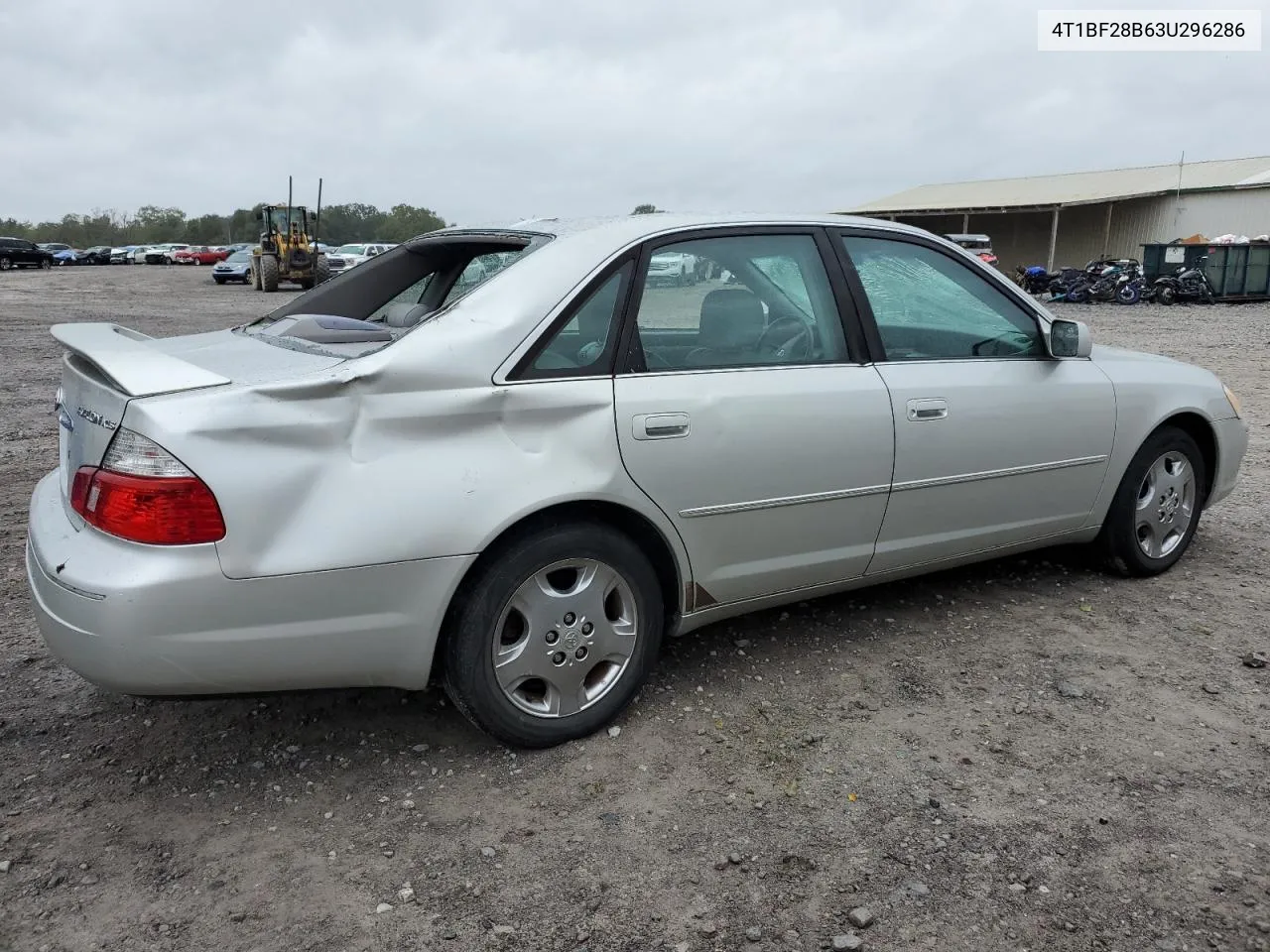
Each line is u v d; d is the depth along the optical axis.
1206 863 2.34
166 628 2.30
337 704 3.13
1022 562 4.45
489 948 2.08
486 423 2.62
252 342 3.14
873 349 3.35
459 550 2.55
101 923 2.14
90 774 2.72
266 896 2.23
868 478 3.27
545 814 2.55
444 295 3.76
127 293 26.66
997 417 3.56
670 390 2.89
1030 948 2.08
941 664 3.40
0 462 6.25
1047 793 2.62
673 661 3.42
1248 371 11.15
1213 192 32.66
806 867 2.34
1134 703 3.12
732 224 3.18
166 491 2.29
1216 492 4.40
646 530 2.94
